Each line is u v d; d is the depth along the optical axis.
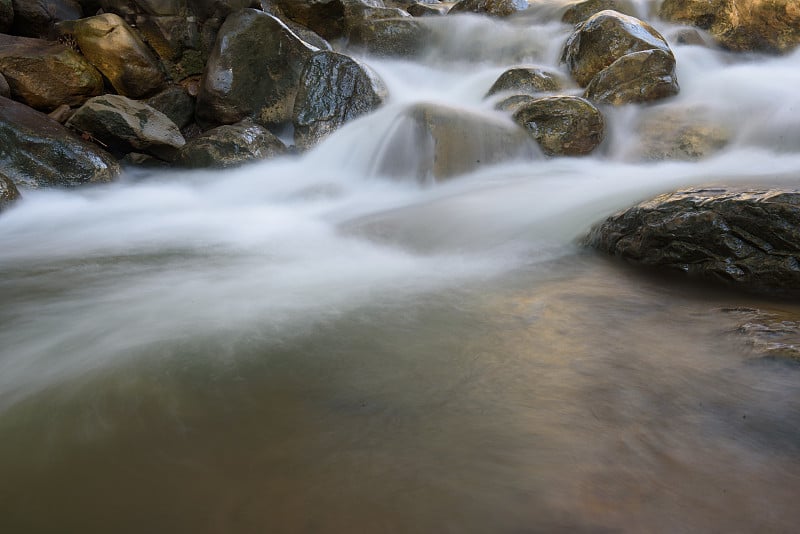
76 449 2.25
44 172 7.68
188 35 10.39
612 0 11.77
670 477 1.91
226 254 5.40
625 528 1.69
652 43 8.81
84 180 7.96
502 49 11.67
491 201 6.29
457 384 2.62
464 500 1.84
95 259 5.35
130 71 9.61
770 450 2.04
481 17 12.45
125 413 2.49
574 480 1.91
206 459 2.14
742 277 3.72
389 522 1.76
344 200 7.51
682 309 3.44
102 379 2.80
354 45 12.33
